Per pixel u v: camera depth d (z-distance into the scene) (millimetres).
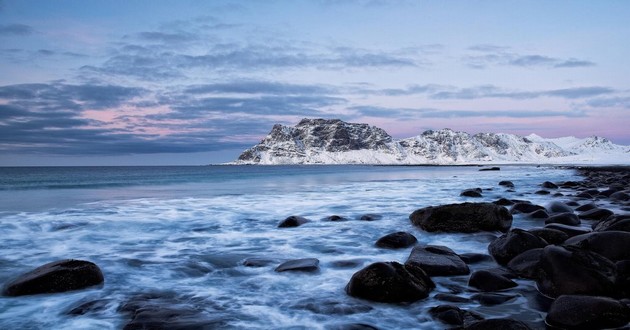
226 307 5457
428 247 7895
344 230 11734
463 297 5781
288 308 5430
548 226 9500
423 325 4863
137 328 4531
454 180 43062
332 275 7070
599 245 7066
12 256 8539
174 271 7379
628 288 5586
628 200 17797
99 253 8844
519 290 6078
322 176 58375
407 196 22812
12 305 5566
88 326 4859
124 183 38875
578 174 58531
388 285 5645
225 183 38781
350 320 5012
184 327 4613
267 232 11539
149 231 11680
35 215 14016
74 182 40625
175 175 64562
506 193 24078
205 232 11578
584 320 4570
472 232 10828
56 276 6152
